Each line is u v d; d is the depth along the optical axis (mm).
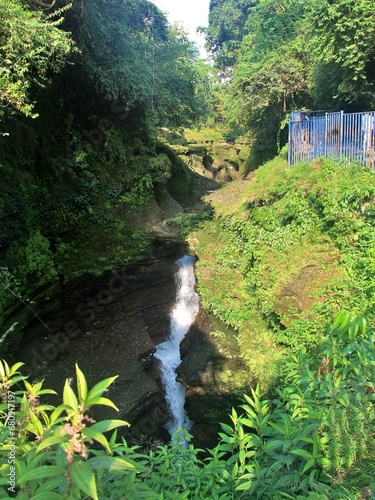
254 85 15492
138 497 1920
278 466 2418
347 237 7930
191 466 2924
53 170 10984
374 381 2934
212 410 8398
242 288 10164
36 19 7535
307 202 9102
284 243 9250
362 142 8766
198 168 22375
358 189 7762
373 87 11109
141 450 7883
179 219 13312
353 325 2926
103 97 12625
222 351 9047
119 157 13234
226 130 30906
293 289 8203
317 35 10773
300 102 15656
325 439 2490
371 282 7062
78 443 1476
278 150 15789
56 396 7988
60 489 1460
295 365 3709
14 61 7434
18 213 8500
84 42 11109
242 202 11398
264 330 8961
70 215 11219
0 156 8203
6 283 7766
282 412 2980
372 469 2521
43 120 10641
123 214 12938
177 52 17125
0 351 7461
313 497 2170
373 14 9008
